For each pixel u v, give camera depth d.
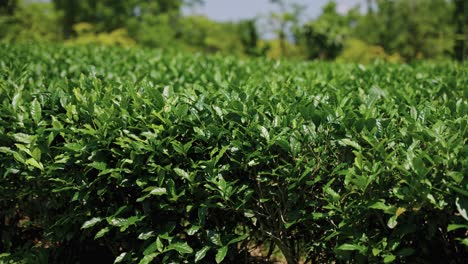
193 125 3.46
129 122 3.57
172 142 3.29
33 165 3.49
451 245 2.95
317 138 3.27
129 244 3.60
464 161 2.66
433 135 2.86
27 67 6.38
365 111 3.42
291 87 4.78
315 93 4.54
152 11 53.69
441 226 2.91
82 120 3.79
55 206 3.81
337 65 8.52
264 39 38.78
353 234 2.94
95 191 3.60
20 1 29.61
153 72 6.25
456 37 32.88
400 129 3.14
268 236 3.49
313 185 3.23
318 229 3.27
